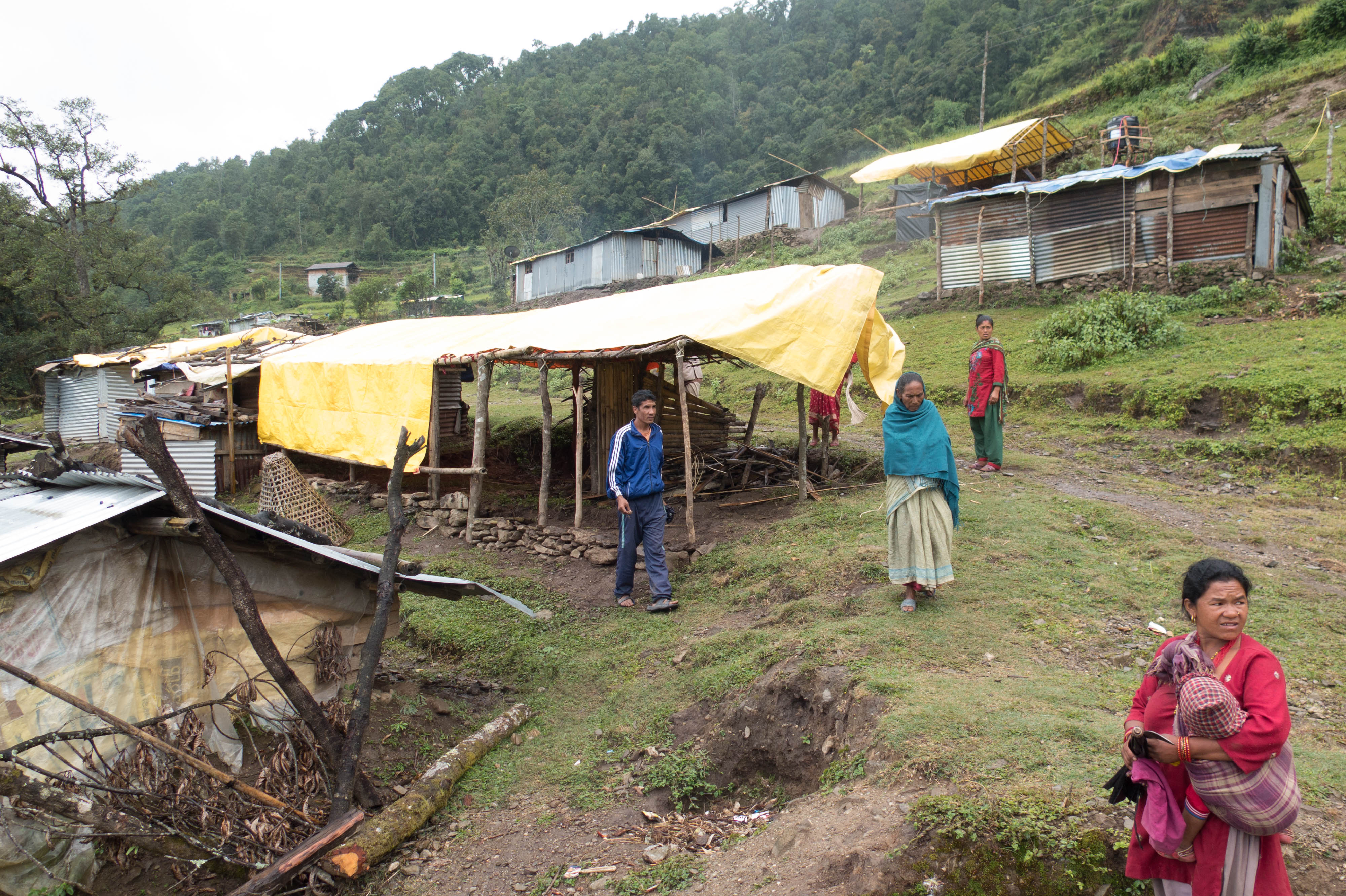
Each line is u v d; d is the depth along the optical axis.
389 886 3.96
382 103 139.50
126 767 4.11
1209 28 45.94
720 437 12.08
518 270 44.81
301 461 14.98
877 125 67.88
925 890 3.01
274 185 123.38
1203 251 15.90
